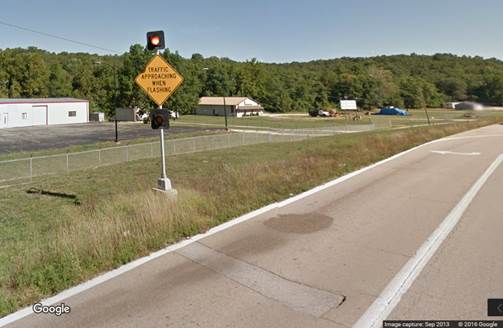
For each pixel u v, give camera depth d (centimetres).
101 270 435
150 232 532
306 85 11800
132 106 6056
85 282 406
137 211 635
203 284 402
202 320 334
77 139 3547
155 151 2598
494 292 380
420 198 779
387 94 11394
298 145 2575
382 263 456
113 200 812
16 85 7856
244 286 398
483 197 782
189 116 8562
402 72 13088
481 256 473
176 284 402
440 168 1145
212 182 916
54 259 441
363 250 498
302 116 8962
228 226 596
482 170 1107
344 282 407
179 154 2372
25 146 3031
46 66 8556
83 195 1108
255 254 485
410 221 624
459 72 10175
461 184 915
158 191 767
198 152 2480
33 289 385
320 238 544
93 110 7950
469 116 6291
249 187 827
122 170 1722
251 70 11150
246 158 2019
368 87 11594
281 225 602
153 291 387
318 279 415
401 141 1819
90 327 324
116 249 479
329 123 6316
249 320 334
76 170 1828
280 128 5100
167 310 351
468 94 8962
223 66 11094
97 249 466
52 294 379
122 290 388
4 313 343
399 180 964
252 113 9338
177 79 787
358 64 13662
